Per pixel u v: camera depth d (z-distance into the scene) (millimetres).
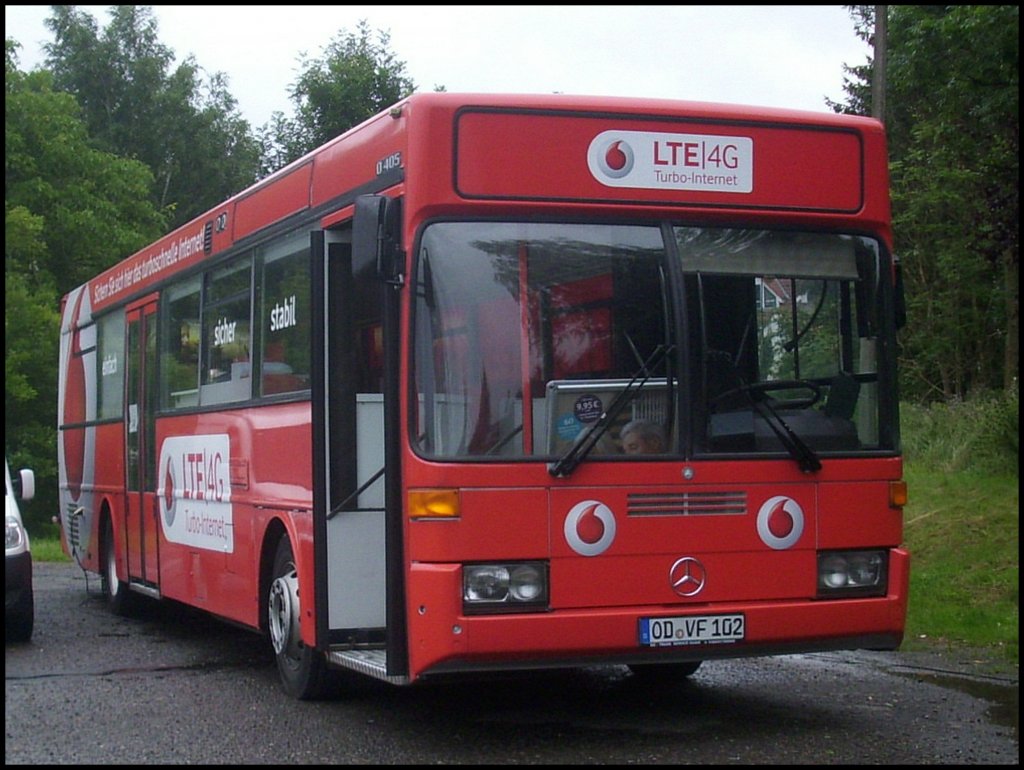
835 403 8195
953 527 15945
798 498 7977
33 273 40469
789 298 8148
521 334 7633
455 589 7309
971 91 17188
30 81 42000
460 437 7484
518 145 7762
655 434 7742
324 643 8414
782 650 7879
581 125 7859
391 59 26016
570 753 7570
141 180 44000
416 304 7559
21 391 36750
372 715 8703
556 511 7508
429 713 8773
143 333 13328
